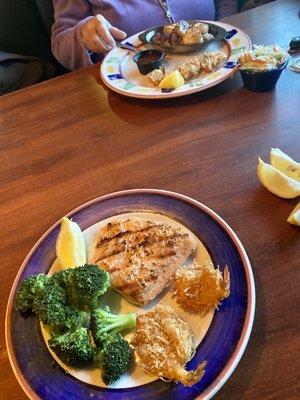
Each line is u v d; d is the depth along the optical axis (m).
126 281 0.30
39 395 0.26
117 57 0.65
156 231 0.34
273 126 0.45
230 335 0.26
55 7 0.81
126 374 0.26
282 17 0.64
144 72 0.60
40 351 0.28
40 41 1.08
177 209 0.36
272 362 0.26
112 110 0.55
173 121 0.51
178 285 0.29
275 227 0.34
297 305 0.28
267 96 0.50
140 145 0.48
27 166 0.49
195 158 0.44
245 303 0.27
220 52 0.60
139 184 0.43
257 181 0.39
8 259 0.38
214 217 0.34
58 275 0.30
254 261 0.32
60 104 0.59
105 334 0.27
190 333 0.27
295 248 0.32
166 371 0.25
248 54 0.51
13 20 1.03
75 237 0.34
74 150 0.50
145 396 0.25
